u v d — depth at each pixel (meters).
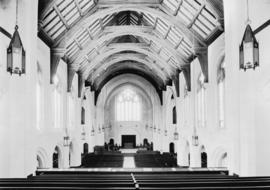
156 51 29.62
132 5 20.53
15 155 12.55
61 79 23.73
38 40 18.08
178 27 20.86
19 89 12.70
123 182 8.42
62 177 10.84
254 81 11.57
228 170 12.95
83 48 25.08
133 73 43.84
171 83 35.50
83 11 20.38
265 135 11.46
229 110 12.70
